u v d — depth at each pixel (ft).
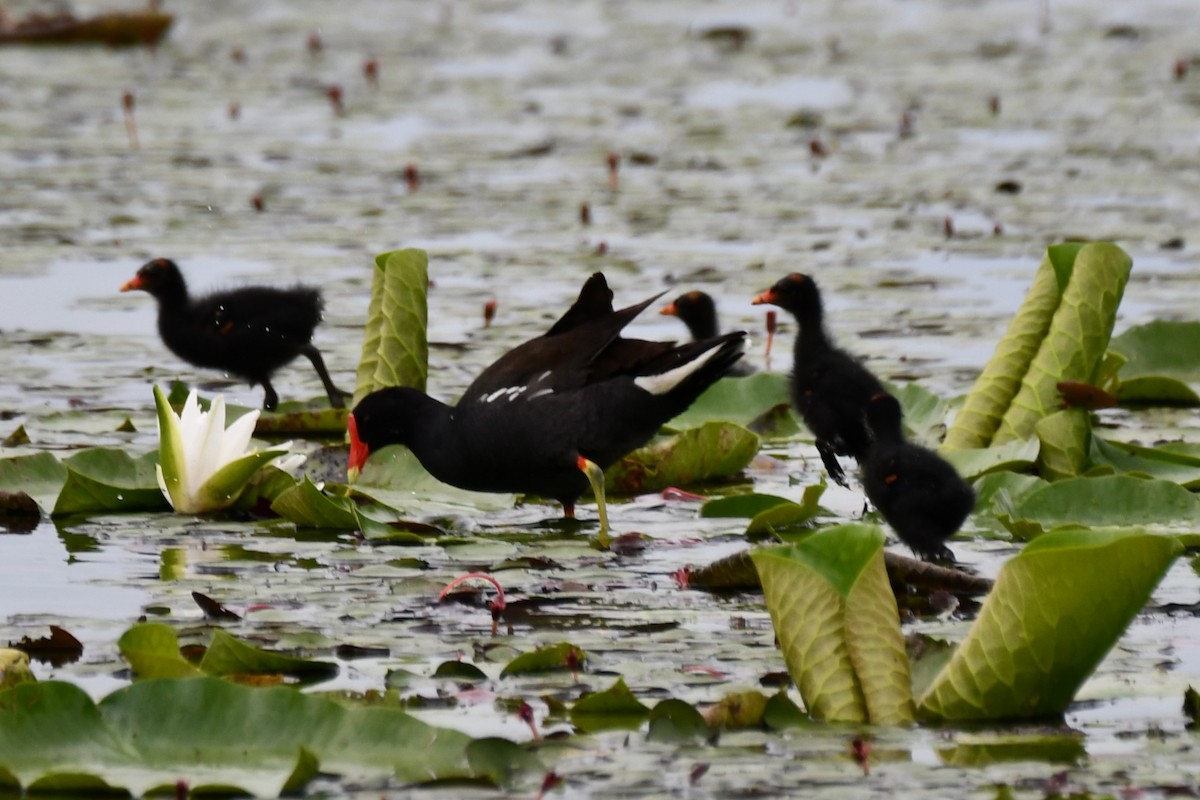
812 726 25.14
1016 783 22.97
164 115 105.29
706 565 33.53
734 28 132.26
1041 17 143.23
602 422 37.70
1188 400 48.47
